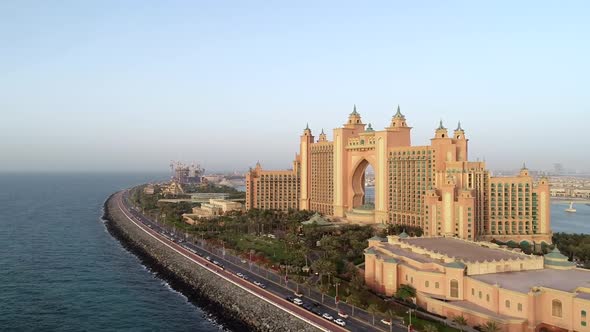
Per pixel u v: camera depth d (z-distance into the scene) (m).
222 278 196.12
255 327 159.00
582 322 121.25
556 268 160.12
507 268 155.75
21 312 180.12
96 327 166.00
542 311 129.00
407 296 156.25
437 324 138.00
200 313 180.38
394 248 189.25
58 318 174.50
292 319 148.62
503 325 127.81
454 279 148.75
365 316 146.75
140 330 163.38
